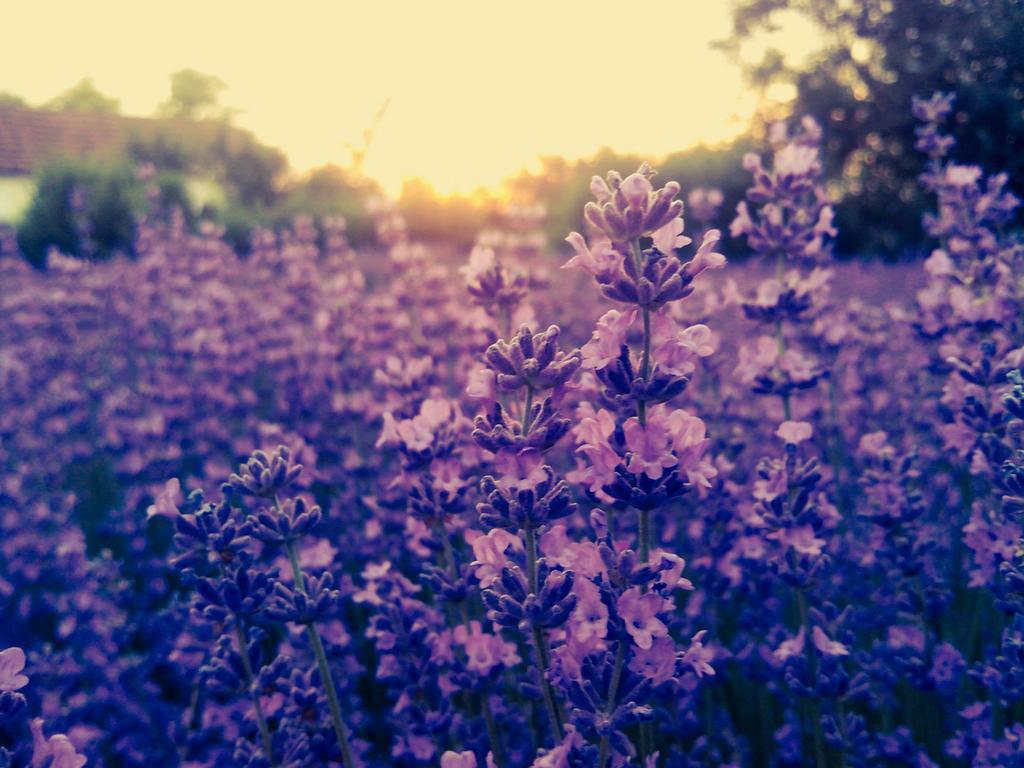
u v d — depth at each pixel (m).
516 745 2.42
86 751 2.69
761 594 2.84
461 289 6.03
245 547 2.09
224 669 2.09
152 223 8.19
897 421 4.12
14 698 1.41
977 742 2.32
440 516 2.16
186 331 5.93
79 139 27.23
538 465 1.54
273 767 2.08
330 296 5.90
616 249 1.56
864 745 2.39
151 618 3.46
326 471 4.02
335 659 2.69
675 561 1.53
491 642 2.16
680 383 1.47
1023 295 2.67
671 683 2.40
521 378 1.58
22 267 7.89
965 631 3.00
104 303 7.21
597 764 1.48
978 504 2.38
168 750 2.96
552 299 5.59
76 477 5.32
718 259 1.51
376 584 2.44
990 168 3.17
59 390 5.48
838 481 3.49
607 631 1.46
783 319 2.78
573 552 1.60
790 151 2.86
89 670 3.11
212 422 4.97
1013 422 2.02
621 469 1.51
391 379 2.88
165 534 4.51
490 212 18.80
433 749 2.35
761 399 4.36
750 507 2.73
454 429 2.22
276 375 5.37
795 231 2.75
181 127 29.75
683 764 2.49
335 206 19.17
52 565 3.95
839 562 3.08
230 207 20.61
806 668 2.38
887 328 5.08
